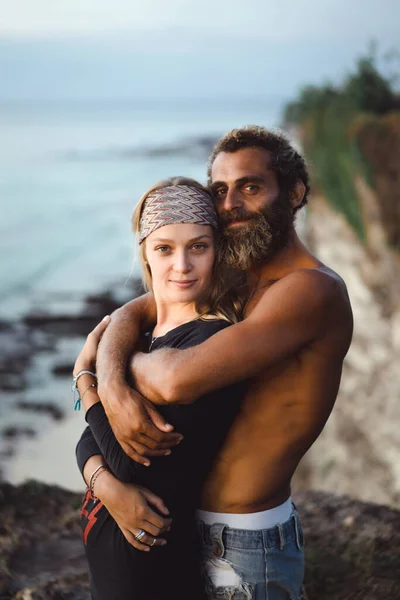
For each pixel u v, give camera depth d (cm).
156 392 220
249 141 245
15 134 12200
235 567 231
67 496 407
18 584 315
